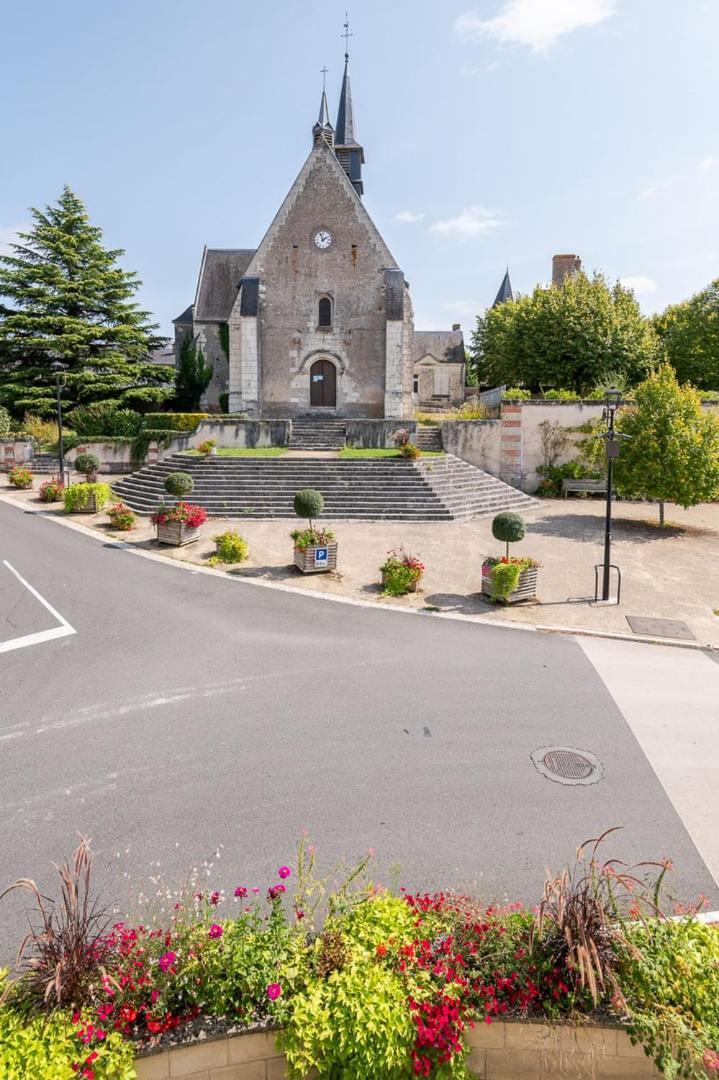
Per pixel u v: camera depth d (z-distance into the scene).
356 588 12.45
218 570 13.48
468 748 6.71
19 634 9.70
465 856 5.06
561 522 18.52
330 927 3.62
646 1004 3.20
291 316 29.86
